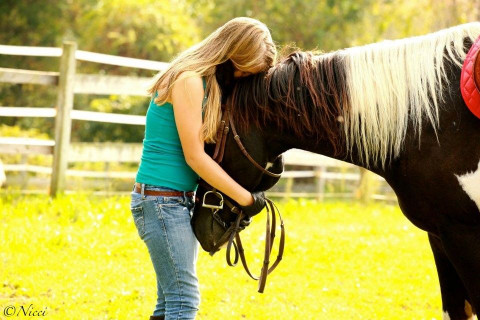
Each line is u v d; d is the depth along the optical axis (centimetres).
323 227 1223
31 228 953
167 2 2759
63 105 1178
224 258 880
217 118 435
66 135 1181
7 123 2691
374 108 445
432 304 753
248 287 776
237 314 677
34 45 2934
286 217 1310
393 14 2273
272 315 680
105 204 1130
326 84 450
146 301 697
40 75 1177
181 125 424
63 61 1175
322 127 451
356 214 1417
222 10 2808
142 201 445
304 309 711
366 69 449
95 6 2831
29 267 783
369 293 782
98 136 2594
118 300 691
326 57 462
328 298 762
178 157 443
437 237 463
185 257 443
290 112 446
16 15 2906
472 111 416
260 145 448
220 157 441
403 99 440
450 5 2062
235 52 434
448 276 482
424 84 437
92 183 1436
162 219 440
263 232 1059
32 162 1788
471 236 436
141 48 2683
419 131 435
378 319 690
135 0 2667
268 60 448
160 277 449
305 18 2712
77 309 662
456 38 446
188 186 448
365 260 939
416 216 454
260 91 445
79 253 866
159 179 442
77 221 1030
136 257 870
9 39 2906
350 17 2703
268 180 464
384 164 454
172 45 2683
